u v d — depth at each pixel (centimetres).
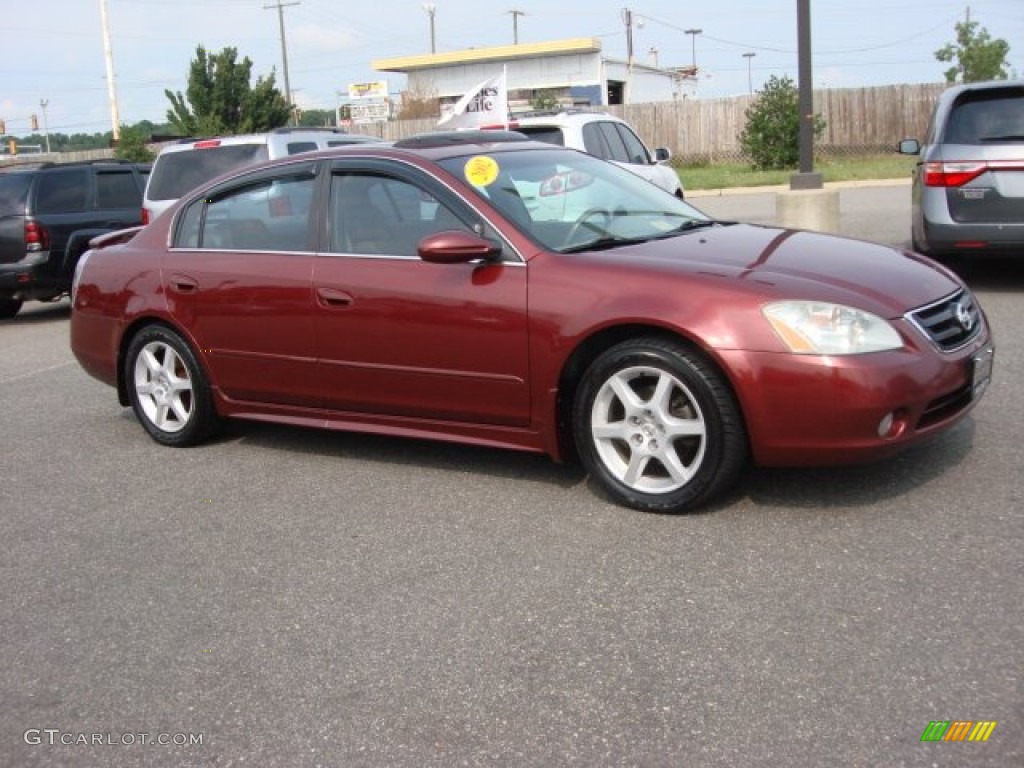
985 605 360
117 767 312
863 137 2927
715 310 433
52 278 1220
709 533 437
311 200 559
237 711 335
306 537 473
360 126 3522
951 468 486
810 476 490
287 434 645
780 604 372
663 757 293
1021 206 831
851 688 317
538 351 475
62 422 720
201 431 619
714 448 440
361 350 531
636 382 462
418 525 475
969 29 4547
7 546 490
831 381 416
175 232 621
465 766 297
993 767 277
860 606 366
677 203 595
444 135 587
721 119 3097
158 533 493
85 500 549
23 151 6269
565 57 4144
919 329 436
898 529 425
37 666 375
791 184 1108
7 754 323
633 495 464
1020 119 847
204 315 592
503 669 346
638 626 366
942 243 864
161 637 388
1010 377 631
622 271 462
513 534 455
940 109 892
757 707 312
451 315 497
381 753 306
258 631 386
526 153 571
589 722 312
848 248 506
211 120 3189
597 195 554
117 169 1305
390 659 358
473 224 503
